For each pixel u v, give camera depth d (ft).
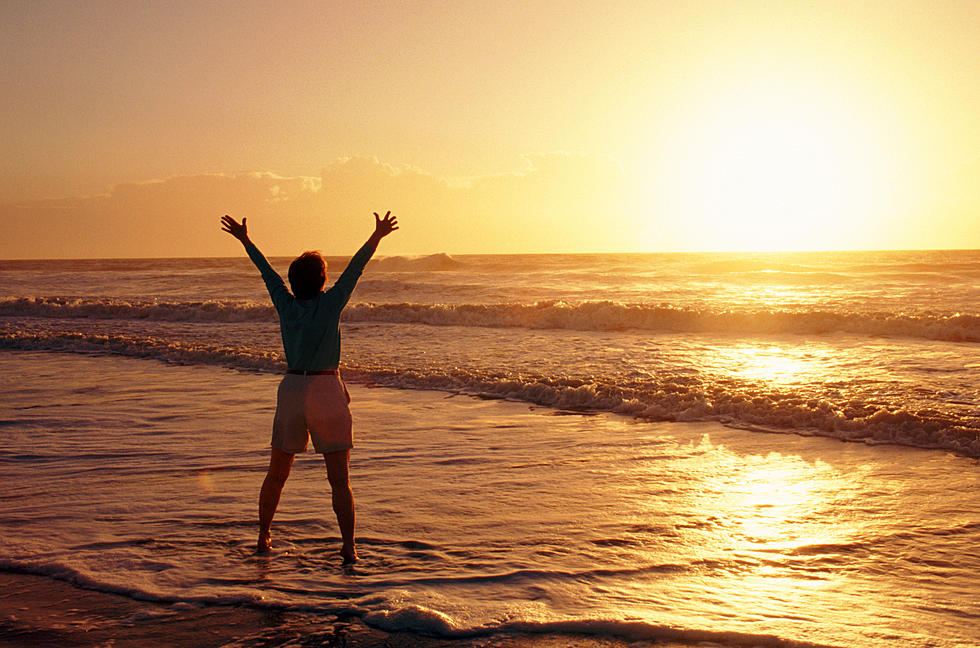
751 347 43.16
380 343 46.09
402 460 18.98
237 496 15.74
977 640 8.77
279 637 9.05
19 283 135.44
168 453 19.76
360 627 9.32
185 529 13.58
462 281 129.49
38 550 12.42
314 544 12.71
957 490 15.96
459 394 29.30
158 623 9.50
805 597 10.27
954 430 20.52
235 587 10.72
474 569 11.37
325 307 12.48
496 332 52.01
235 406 26.66
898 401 25.89
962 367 34.53
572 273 147.13
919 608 9.87
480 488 16.29
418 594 10.30
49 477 17.40
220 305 67.67
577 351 41.73
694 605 9.94
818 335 48.91
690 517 14.14
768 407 24.50
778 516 14.20
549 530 13.35
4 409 26.27
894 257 256.93
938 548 12.40
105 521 14.08
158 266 251.60
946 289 97.25
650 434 22.03
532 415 25.05
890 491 15.93
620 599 10.14
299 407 12.16
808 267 150.00
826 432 21.97
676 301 83.97
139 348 42.75
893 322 48.60
